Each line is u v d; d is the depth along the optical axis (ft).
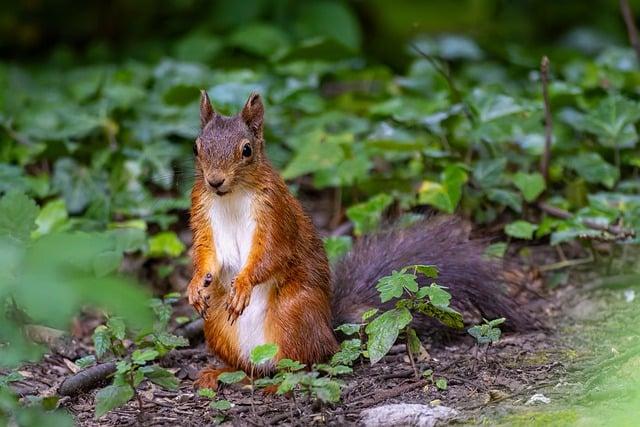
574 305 34.83
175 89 46.83
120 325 27.43
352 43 62.49
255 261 27.40
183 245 39.70
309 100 48.85
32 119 47.88
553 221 37.52
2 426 24.22
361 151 42.88
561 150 42.63
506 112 41.81
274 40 60.34
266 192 27.84
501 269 33.50
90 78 54.19
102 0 69.82
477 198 39.78
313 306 27.81
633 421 23.03
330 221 43.42
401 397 26.86
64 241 17.93
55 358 30.91
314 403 25.82
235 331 28.22
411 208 40.27
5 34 69.97
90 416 26.58
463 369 28.71
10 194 29.25
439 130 43.27
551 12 69.46
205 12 67.51
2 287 17.54
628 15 48.11
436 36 64.85
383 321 26.35
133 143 46.16
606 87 48.44
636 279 35.50
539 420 24.06
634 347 27.55
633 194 41.16
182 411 26.81
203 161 27.73
